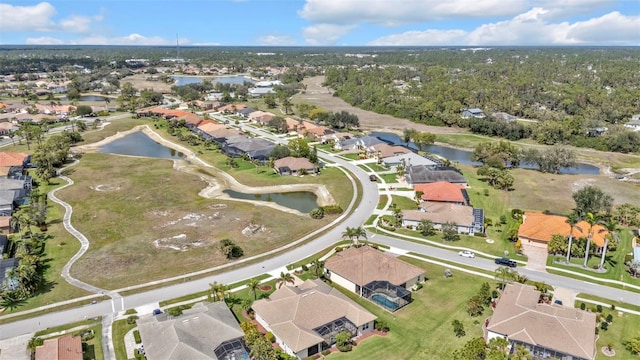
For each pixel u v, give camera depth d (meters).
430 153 187.38
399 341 64.69
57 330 66.69
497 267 87.00
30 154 165.62
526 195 130.25
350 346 63.16
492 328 64.00
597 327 67.62
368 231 103.88
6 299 74.50
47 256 90.50
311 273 84.56
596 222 86.31
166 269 85.69
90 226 105.69
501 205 122.12
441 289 79.19
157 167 155.00
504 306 68.62
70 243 96.62
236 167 156.00
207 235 101.12
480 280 82.12
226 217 111.69
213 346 60.12
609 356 61.28
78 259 89.19
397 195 128.12
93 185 135.00
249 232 102.94
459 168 160.00
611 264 88.56
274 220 109.88
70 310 71.94
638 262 84.19
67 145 166.75
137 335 64.88
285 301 69.06
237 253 91.88
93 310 72.00
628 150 184.25
